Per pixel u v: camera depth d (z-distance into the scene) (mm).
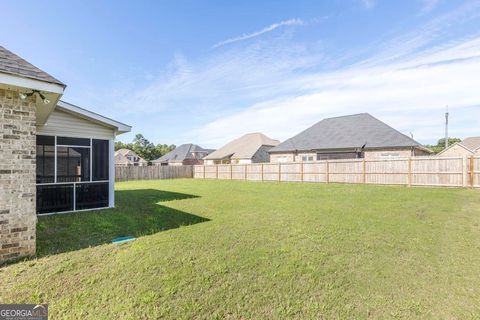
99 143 8547
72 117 7984
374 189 13180
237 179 23906
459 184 13078
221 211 7770
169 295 2898
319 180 18375
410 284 3195
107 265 3697
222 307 2682
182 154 47750
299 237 5066
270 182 19891
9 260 3828
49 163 7543
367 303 2773
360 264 3781
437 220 6375
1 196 3801
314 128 25328
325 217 6820
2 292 2943
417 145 18094
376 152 19578
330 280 3285
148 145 63375
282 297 2881
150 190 14508
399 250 4348
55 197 7637
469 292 3000
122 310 2607
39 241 4801
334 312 2609
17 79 3750
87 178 8266
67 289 3025
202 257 4012
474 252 4246
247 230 5574
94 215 7234
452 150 33062
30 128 4125
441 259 3967
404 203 8812
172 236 5129
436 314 2582
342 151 21172
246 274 3430
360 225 5953
